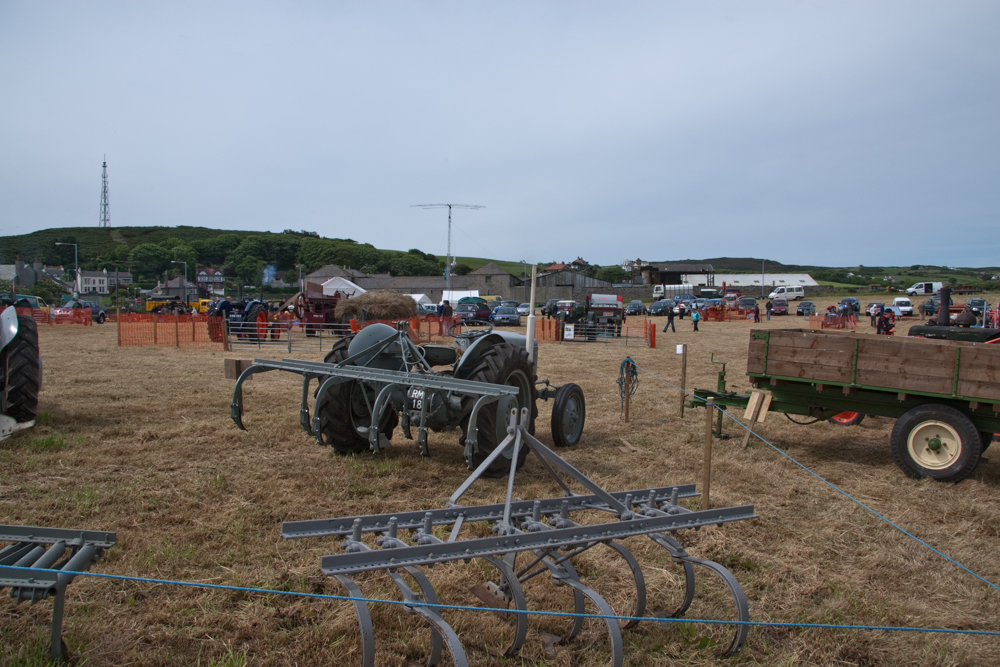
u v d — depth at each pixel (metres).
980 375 5.88
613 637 2.80
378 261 142.88
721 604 3.61
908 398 6.45
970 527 4.93
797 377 6.92
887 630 3.40
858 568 4.16
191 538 4.20
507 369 5.84
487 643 3.15
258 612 3.33
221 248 151.50
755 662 3.09
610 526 3.11
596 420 8.74
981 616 3.60
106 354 16.05
